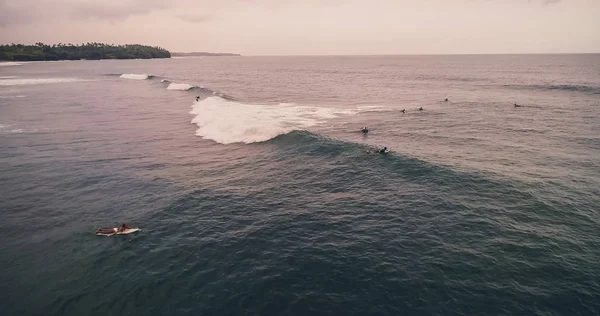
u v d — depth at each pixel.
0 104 58.06
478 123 43.50
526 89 78.06
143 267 15.17
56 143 34.56
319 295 13.41
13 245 16.91
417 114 49.78
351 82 101.94
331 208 20.56
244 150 31.83
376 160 28.30
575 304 12.92
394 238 17.25
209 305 12.92
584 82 88.69
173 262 15.50
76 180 24.92
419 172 25.70
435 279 14.23
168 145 33.91
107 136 37.38
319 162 28.39
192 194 22.59
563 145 33.34
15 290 13.80
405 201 21.27
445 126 41.88
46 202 21.42
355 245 16.70
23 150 32.09
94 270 14.99
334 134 37.66
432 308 12.70
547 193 22.22
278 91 79.50
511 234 17.55
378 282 14.09
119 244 16.92
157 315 12.45
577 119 45.31
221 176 25.80
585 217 19.22
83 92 75.38
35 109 53.75
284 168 27.31
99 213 20.05
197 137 36.94
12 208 20.62
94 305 12.96
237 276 14.55
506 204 20.75
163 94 72.19
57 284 14.13
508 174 25.44
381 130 39.78
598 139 35.34
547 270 14.80
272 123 41.16
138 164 28.33
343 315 12.41
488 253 15.95
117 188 23.58
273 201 21.62
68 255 16.08
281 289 13.74
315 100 64.69
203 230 18.20
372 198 21.81
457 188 22.98
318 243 16.92
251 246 16.72
